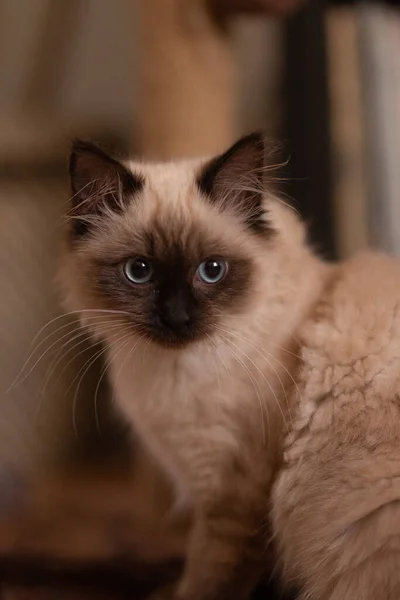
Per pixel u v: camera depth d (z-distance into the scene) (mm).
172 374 578
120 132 976
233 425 577
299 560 561
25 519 752
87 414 906
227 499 584
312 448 565
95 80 1013
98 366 886
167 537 687
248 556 588
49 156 897
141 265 581
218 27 789
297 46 816
